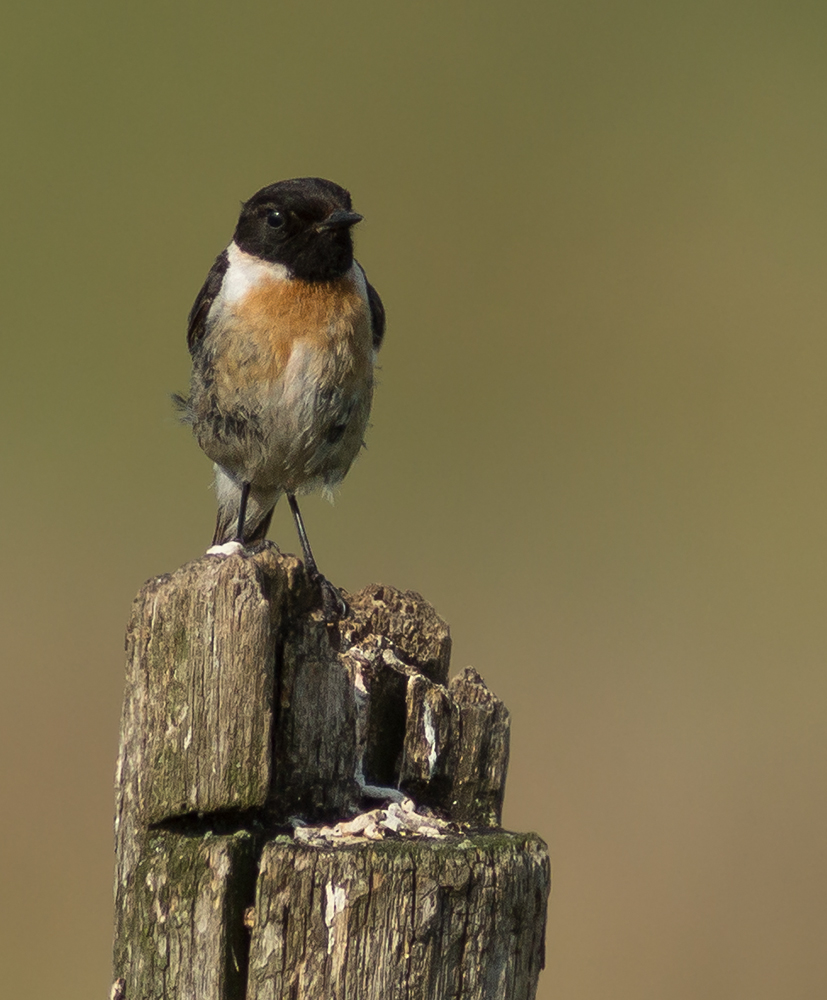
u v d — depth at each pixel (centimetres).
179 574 668
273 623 673
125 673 682
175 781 652
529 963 630
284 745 679
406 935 589
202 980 611
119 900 657
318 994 584
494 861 612
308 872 588
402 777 727
